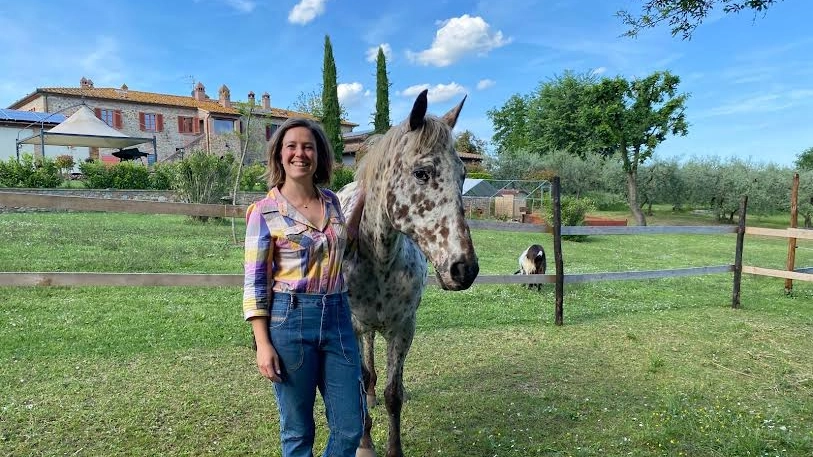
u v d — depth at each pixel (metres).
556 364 4.26
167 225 13.14
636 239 17.81
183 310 5.41
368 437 2.74
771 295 7.66
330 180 1.98
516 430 3.07
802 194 24.59
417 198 1.99
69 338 4.33
